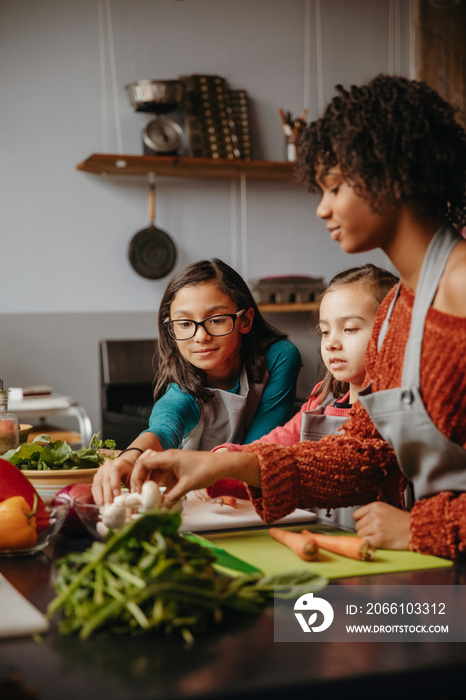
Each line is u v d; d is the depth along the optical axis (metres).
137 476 1.05
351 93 0.98
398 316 1.07
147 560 0.76
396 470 1.26
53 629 0.74
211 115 4.15
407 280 1.05
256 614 0.78
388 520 1.05
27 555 1.02
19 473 1.10
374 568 0.94
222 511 1.25
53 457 1.29
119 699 0.59
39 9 3.92
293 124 4.26
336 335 1.56
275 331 1.94
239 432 1.88
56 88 3.97
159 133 4.00
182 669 0.65
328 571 0.93
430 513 1.01
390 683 0.64
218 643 0.71
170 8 4.16
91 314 4.09
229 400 1.79
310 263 4.53
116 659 0.67
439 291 0.99
